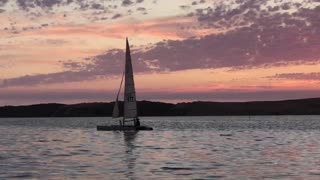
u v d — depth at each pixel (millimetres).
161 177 43781
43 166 52750
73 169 49906
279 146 81750
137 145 84562
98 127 131750
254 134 127500
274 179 42375
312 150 73188
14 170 49375
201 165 53094
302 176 44156
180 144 87000
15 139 109375
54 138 111938
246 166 52000
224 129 165000
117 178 43188
